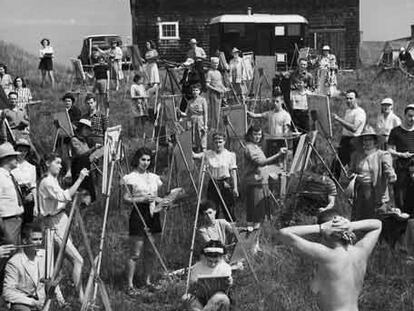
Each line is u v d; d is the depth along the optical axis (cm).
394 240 1295
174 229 1392
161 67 3253
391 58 4456
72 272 1184
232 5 4256
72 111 1836
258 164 1328
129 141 2142
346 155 1641
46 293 935
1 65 2564
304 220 1398
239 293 1133
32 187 1254
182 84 2405
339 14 4269
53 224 1117
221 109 2023
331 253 786
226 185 1351
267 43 3859
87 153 1493
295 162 1427
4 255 998
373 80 3484
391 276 1216
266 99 2503
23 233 1045
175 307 1124
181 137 1430
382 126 1588
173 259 1309
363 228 816
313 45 4288
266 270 1212
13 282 1004
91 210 1567
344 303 779
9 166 1145
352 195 1370
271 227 1378
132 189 1191
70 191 1138
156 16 4234
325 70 2941
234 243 1248
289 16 3866
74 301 1122
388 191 1406
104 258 1270
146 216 1198
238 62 2692
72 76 3553
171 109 1852
